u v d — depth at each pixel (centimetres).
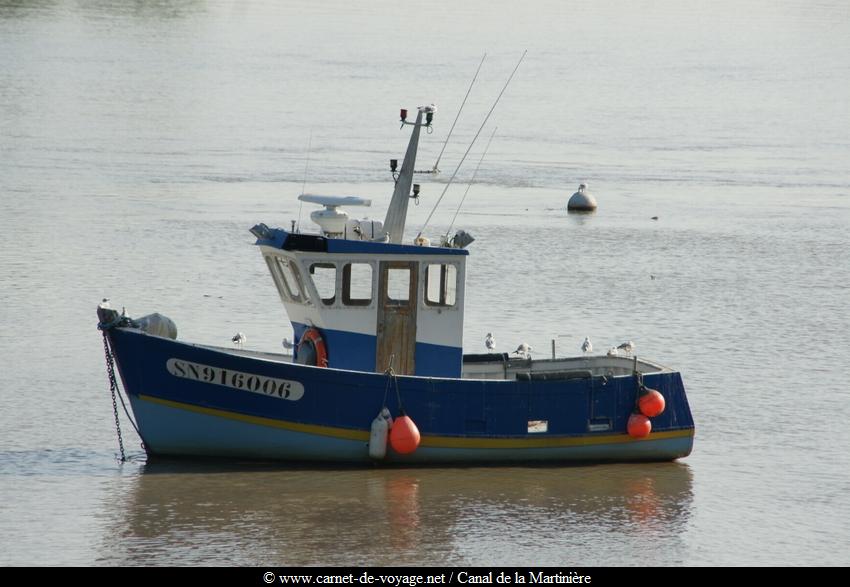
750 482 6253
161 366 5966
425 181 15850
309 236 6119
